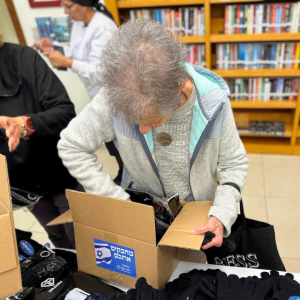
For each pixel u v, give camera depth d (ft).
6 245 2.11
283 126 10.05
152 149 3.06
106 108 2.97
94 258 3.05
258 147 10.25
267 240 3.48
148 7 9.30
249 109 10.39
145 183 3.54
